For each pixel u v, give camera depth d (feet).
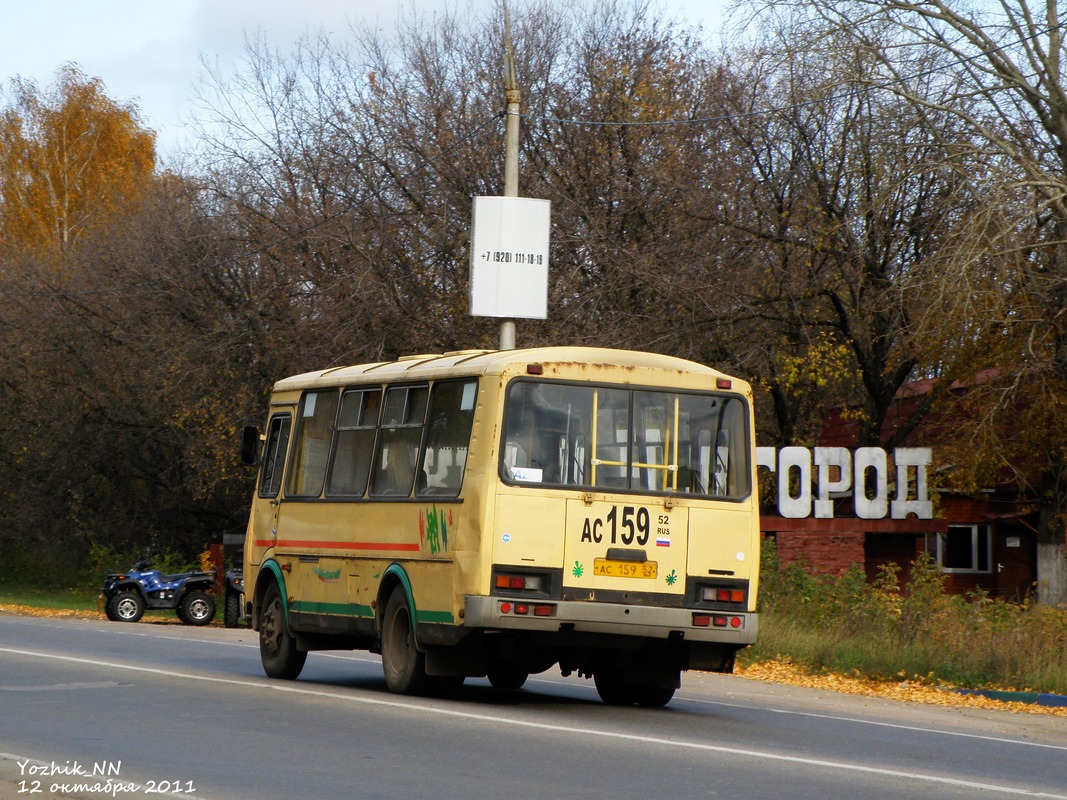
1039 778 66.23
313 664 124.47
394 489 94.53
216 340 230.48
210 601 214.48
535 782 57.88
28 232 370.32
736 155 209.46
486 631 84.07
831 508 191.42
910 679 124.67
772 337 211.41
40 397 272.92
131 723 75.56
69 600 272.10
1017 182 166.81
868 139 192.75
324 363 211.82
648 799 54.54
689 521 87.92
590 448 86.84
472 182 218.59
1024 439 189.98
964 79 183.52
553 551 84.79
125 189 371.76
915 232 200.13
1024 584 234.79
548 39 224.53
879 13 184.03
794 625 142.92
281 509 109.09
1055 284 172.24
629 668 92.63
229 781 57.36
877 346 214.90
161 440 261.44
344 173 227.20
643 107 211.20
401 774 59.47
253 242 230.89
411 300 212.02
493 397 85.46
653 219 208.13
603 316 200.23
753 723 86.17
